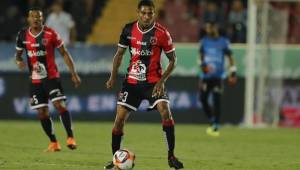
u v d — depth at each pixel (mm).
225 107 71750
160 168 35594
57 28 75312
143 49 32750
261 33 70625
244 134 60969
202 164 37781
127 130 62344
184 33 82000
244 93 71688
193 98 71375
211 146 49219
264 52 70812
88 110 71500
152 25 32844
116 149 33625
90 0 81875
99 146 47312
